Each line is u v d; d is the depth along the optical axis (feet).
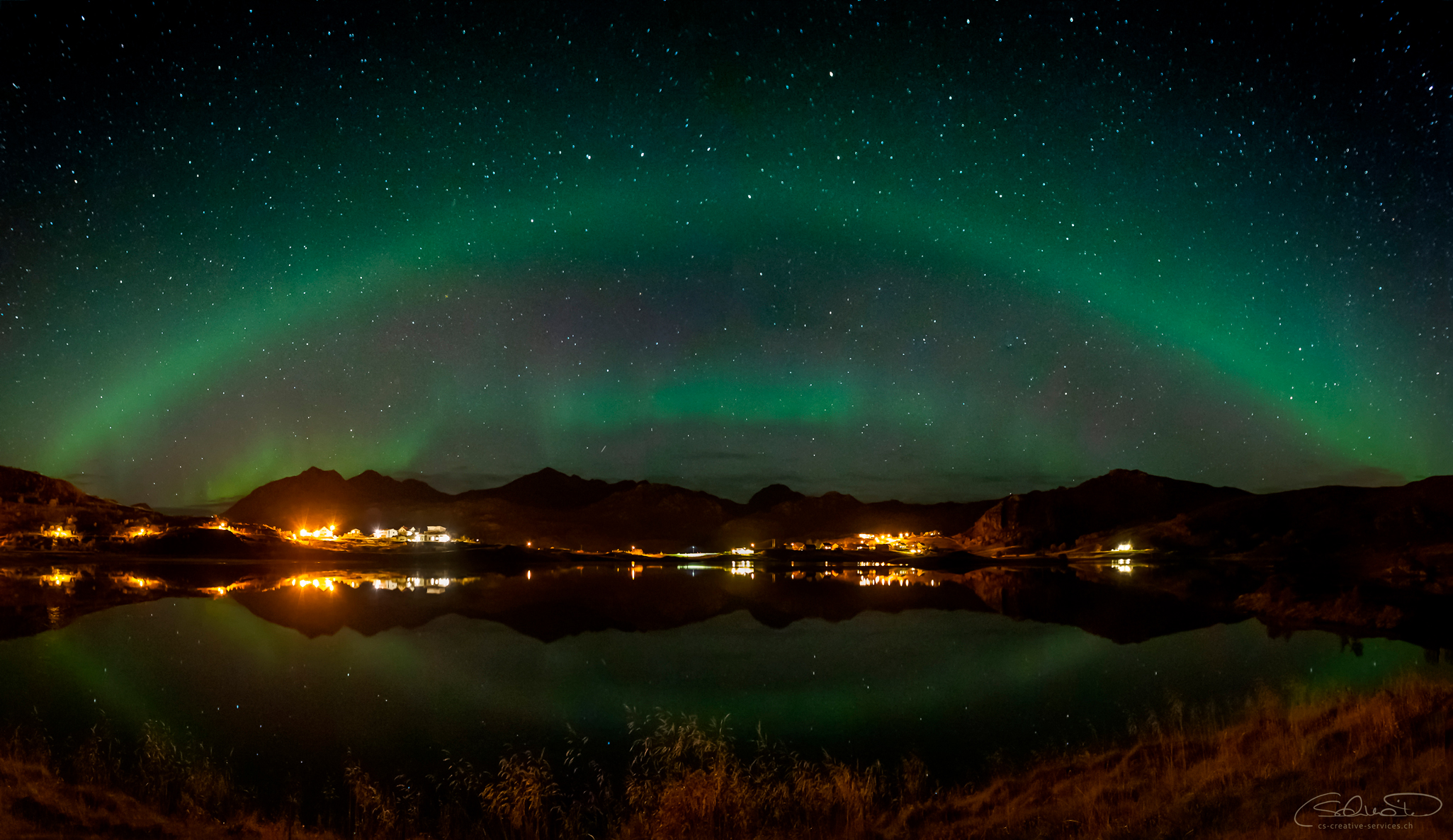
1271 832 26.18
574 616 138.51
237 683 76.59
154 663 86.63
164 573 225.97
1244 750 38.14
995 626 126.11
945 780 46.93
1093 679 77.82
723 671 85.97
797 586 212.84
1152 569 294.05
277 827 36.55
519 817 38.70
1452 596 133.08
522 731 60.44
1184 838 27.66
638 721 63.62
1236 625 119.85
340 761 51.96
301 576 228.43
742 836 35.32
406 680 79.66
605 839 37.96
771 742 56.59
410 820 39.63
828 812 38.17
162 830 33.58
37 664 84.07
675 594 185.88
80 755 45.14
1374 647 92.53
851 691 75.10
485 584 207.21
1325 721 39.45
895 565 355.77
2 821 30.96
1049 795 37.42
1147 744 43.37
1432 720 33.99
